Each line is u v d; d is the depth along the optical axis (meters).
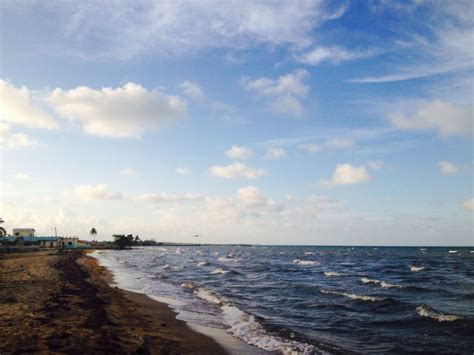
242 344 13.59
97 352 10.47
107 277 37.75
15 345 10.41
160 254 116.19
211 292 27.44
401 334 16.25
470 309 22.28
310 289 30.48
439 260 83.94
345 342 14.88
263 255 118.94
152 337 13.37
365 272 50.44
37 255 71.69
